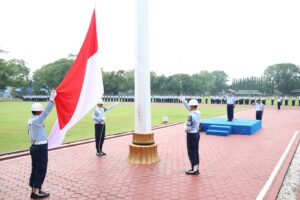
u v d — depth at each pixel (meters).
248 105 44.25
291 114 27.97
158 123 18.70
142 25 8.32
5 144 11.09
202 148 10.93
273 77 110.50
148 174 7.42
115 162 8.63
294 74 108.69
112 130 15.26
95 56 7.04
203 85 103.44
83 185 6.57
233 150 10.55
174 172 7.61
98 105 9.45
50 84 81.19
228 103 16.44
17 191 6.18
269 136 13.98
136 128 8.68
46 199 5.73
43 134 5.73
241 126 14.62
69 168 7.95
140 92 8.48
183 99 7.82
